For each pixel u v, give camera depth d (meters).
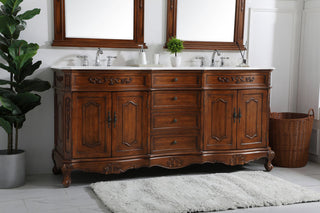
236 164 3.93
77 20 3.89
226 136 3.90
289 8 4.60
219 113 3.86
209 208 2.94
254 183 3.54
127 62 4.10
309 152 4.63
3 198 3.18
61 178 3.76
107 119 3.53
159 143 3.73
